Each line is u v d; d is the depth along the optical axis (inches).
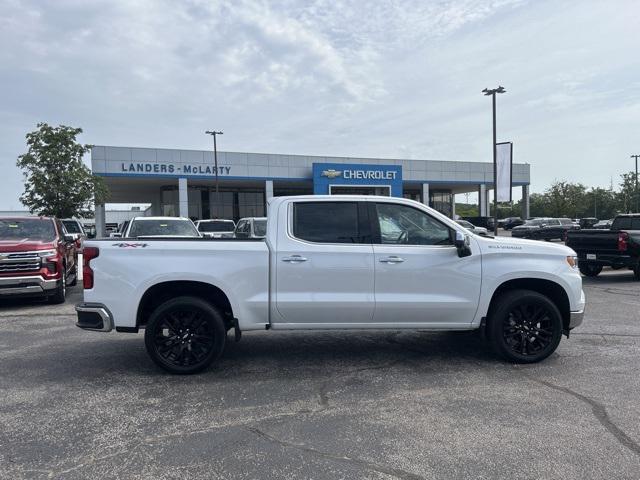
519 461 137.9
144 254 211.6
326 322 218.8
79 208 948.0
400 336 286.5
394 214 226.5
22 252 385.1
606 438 151.3
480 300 224.2
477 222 1900.8
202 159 1689.2
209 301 222.5
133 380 210.2
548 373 215.5
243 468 135.6
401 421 165.9
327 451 145.1
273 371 221.6
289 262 215.0
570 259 232.7
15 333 301.7
